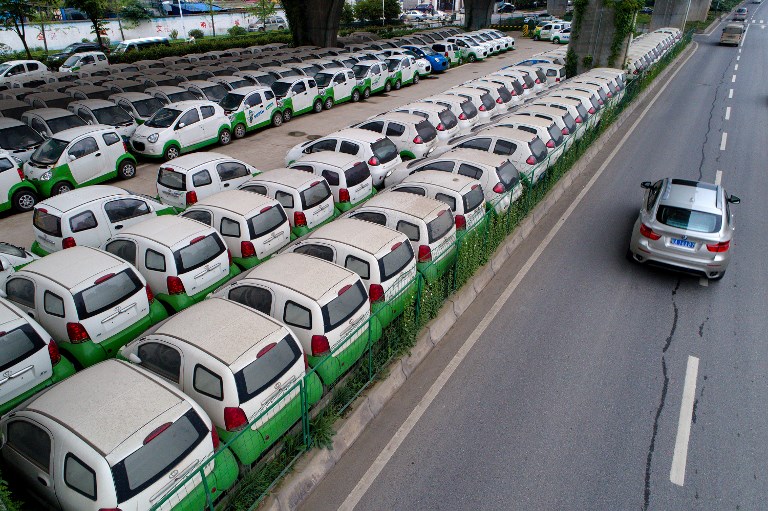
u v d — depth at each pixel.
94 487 4.31
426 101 17.56
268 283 6.74
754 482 5.94
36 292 7.16
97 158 14.60
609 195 14.09
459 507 5.61
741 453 6.32
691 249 9.41
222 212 9.16
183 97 20.92
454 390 7.31
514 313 9.10
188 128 17.47
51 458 4.56
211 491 4.95
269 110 20.84
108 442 4.44
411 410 6.94
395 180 12.70
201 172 11.62
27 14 32.44
